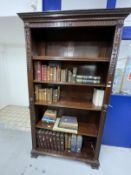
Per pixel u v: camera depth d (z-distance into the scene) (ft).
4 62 11.28
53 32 5.39
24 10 5.48
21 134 7.61
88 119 6.26
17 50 11.04
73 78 5.02
